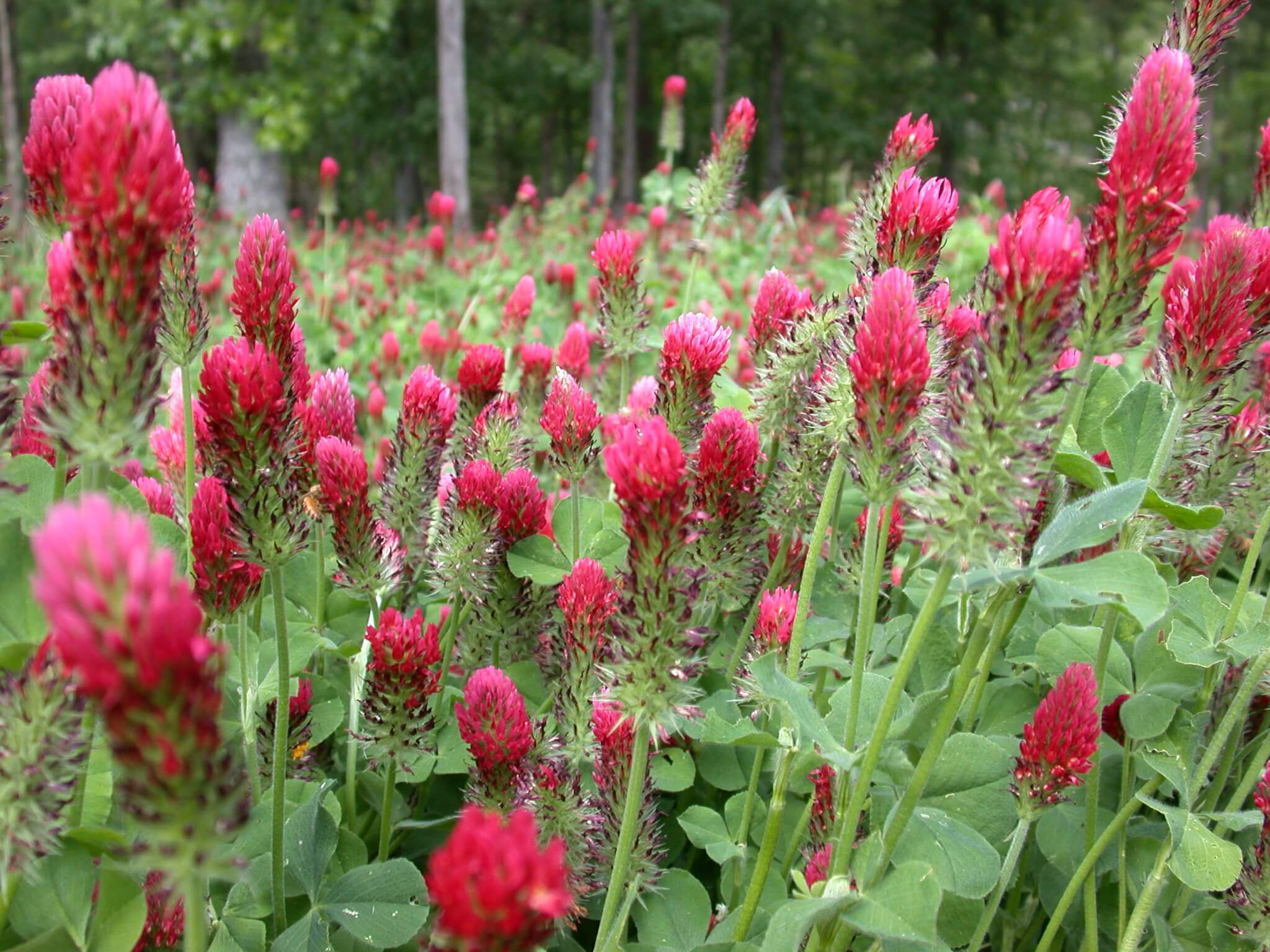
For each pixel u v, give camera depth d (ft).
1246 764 10.98
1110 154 8.04
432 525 11.73
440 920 4.49
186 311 8.44
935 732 7.06
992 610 6.89
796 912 6.84
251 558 7.76
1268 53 157.17
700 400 10.50
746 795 10.29
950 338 8.75
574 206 55.26
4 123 82.23
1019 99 144.46
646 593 6.81
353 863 9.41
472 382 12.75
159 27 82.17
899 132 9.66
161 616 4.25
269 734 9.82
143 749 4.53
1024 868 10.64
